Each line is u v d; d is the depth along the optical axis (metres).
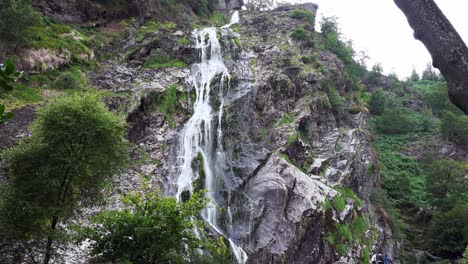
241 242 26.66
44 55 30.78
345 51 52.28
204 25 53.31
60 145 15.44
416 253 40.94
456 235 40.72
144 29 43.38
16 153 15.14
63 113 15.38
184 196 26.77
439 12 4.85
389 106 71.56
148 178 25.12
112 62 36.19
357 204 34.94
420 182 53.47
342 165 36.22
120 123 16.53
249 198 28.86
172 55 39.03
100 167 15.77
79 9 40.59
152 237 14.67
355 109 44.09
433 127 65.69
